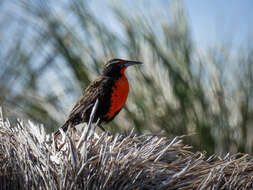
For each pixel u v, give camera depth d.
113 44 8.09
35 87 6.77
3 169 4.62
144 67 8.12
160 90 7.96
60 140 5.12
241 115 8.23
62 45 7.35
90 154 4.47
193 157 4.98
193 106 8.00
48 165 4.33
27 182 4.39
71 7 7.85
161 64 8.13
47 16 7.34
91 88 7.11
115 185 4.20
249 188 4.61
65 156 4.37
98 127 7.40
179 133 7.84
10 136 5.00
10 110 6.57
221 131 8.02
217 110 8.14
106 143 4.44
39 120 6.79
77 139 4.99
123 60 7.53
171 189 4.32
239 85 8.38
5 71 6.57
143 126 7.80
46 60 7.07
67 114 7.20
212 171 4.46
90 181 4.22
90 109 7.02
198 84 8.14
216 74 8.37
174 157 4.97
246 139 8.14
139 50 8.25
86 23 7.92
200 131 7.82
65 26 7.62
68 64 7.39
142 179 4.32
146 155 4.61
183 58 8.25
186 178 4.50
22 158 4.58
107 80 7.04
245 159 5.06
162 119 7.85
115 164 4.33
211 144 7.84
